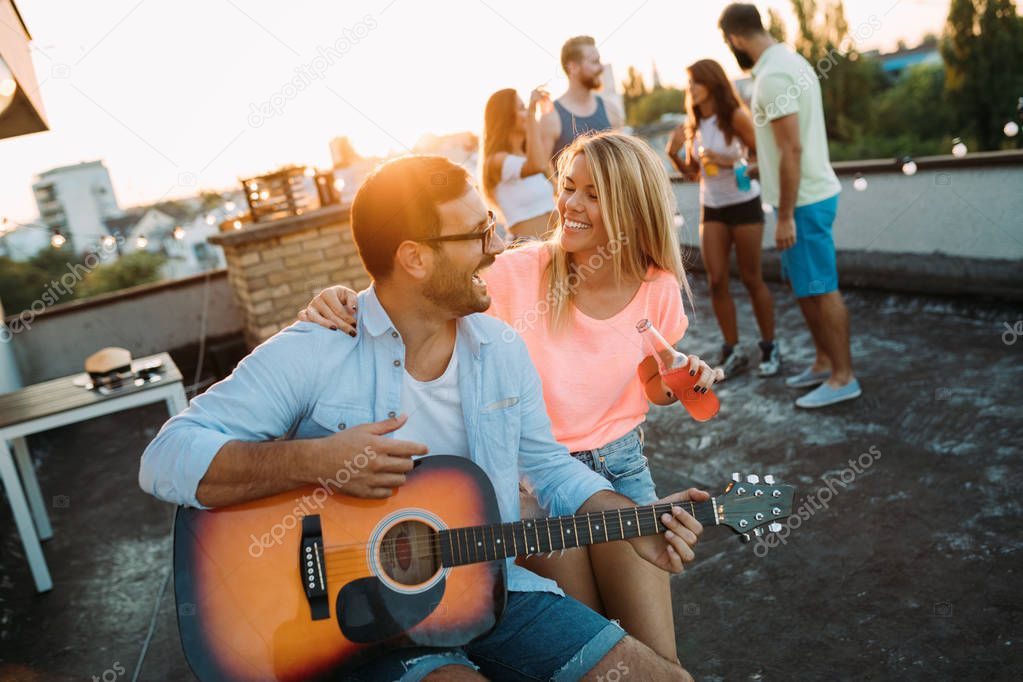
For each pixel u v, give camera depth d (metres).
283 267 5.65
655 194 1.95
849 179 5.28
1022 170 4.43
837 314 3.70
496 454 1.72
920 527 2.72
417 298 1.59
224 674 1.49
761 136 3.70
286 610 1.51
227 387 1.58
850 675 2.13
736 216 4.14
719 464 3.44
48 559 3.60
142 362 3.58
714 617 2.47
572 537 1.59
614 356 2.00
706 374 1.93
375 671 1.48
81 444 5.30
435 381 1.68
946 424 3.37
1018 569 2.43
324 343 1.61
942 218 4.85
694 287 6.44
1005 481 2.89
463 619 1.55
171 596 3.13
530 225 4.34
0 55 2.51
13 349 6.02
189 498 1.51
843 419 3.61
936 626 2.26
